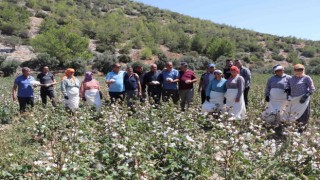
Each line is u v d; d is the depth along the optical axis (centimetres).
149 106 905
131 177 473
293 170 531
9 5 5909
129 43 5116
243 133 628
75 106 1024
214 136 575
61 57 3688
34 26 5447
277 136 782
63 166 459
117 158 518
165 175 507
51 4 7012
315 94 1373
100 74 3362
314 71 3900
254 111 876
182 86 1033
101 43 5097
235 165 486
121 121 740
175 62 3819
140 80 1066
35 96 1285
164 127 705
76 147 570
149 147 573
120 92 1042
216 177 540
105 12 8031
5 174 460
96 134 718
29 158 555
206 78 1012
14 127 880
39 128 784
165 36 6094
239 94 873
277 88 856
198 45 5788
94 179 484
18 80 1053
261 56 5925
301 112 828
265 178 468
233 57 5319
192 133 682
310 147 565
